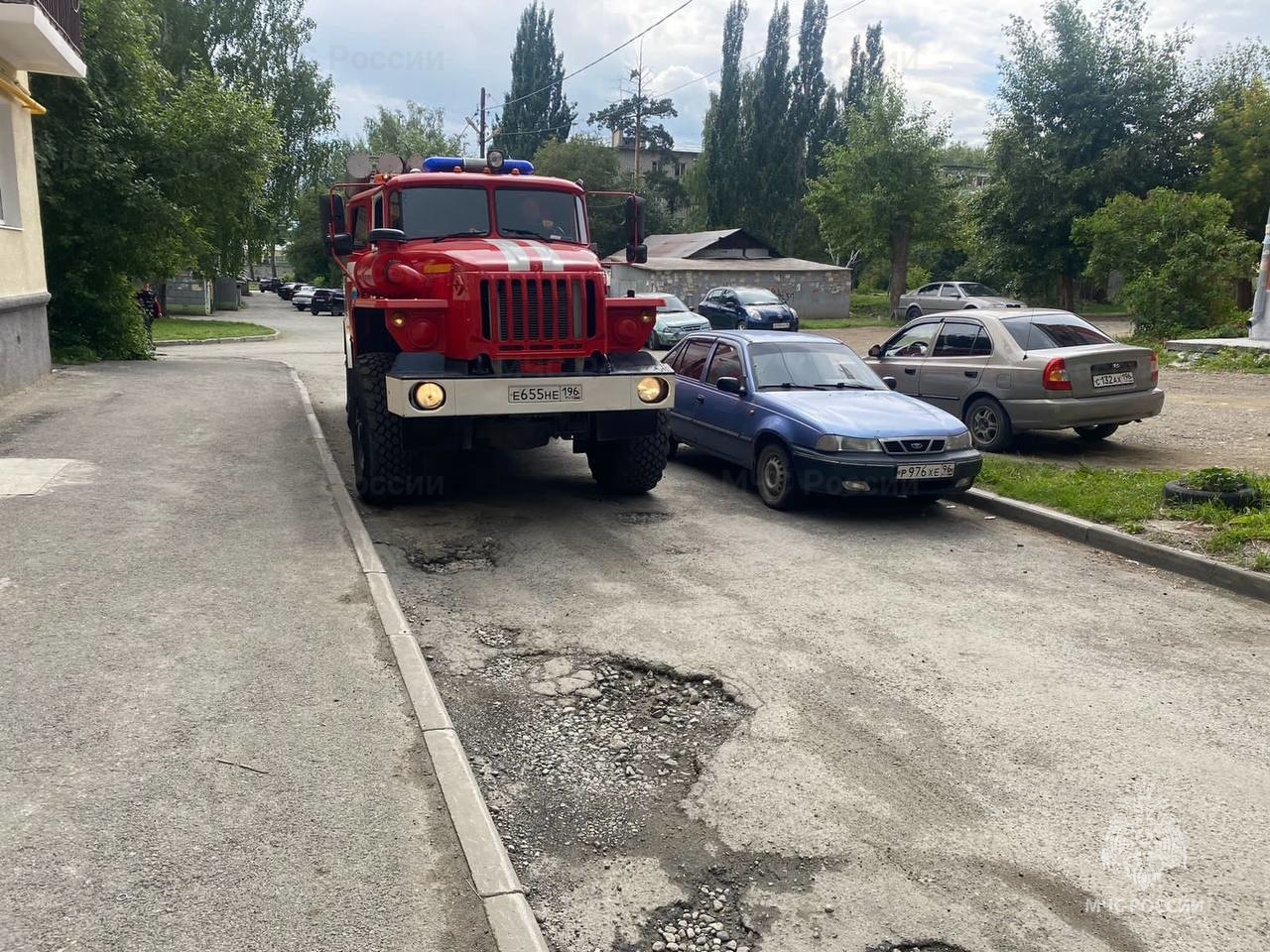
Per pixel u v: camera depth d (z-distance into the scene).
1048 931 2.96
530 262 7.26
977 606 5.89
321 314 47.62
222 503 7.16
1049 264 33.94
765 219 59.28
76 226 17.42
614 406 7.37
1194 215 24.62
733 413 9.00
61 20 13.33
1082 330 10.91
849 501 8.75
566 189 8.70
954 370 11.11
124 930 2.67
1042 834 3.47
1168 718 4.39
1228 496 7.54
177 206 18.19
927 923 2.99
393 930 2.74
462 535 7.26
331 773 3.54
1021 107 33.72
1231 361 19.39
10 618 4.82
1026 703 4.53
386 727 3.89
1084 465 9.66
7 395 11.90
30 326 13.09
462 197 8.38
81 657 4.41
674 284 40.19
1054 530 7.67
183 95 19.05
